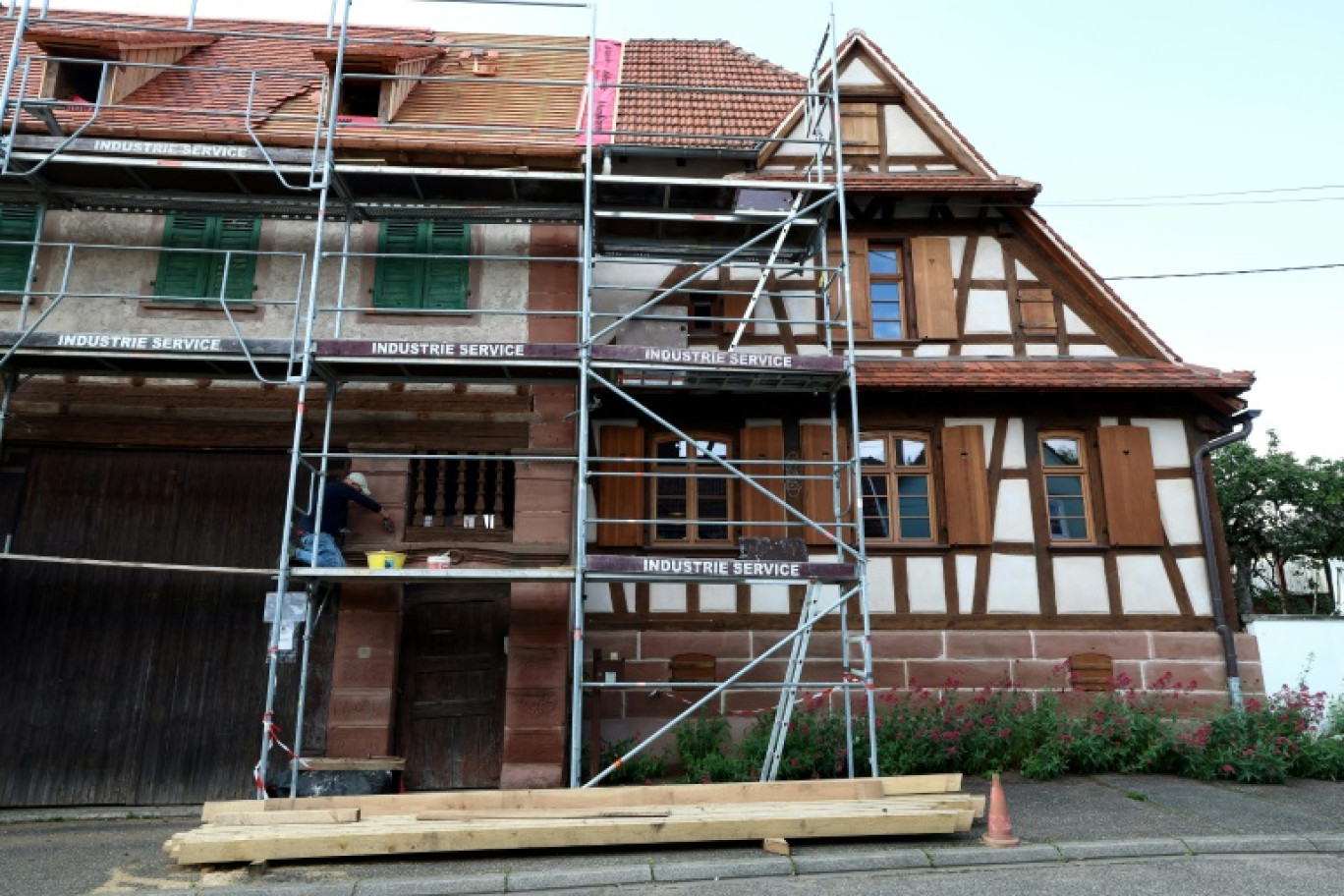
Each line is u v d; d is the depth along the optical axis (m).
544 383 9.18
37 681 8.88
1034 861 6.32
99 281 9.52
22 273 9.45
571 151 9.28
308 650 8.80
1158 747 8.98
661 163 11.79
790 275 11.48
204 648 9.08
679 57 14.02
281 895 5.64
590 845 6.48
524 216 9.80
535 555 9.23
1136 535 10.74
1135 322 11.44
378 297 9.80
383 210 9.59
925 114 12.05
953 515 10.73
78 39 9.62
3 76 10.31
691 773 8.98
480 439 9.48
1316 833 6.76
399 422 9.47
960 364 11.20
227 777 8.83
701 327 11.25
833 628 10.41
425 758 9.06
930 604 10.55
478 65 12.44
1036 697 10.27
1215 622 10.55
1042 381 10.67
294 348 8.18
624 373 9.48
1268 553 19.41
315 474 8.41
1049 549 10.73
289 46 12.54
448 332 9.73
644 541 10.63
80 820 8.33
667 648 10.25
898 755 9.02
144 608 9.12
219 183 9.20
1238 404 10.98
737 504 10.86
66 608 9.05
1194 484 10.98
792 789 7.23
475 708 9.22
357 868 6.18
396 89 10.84
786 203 9.73
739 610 10.44
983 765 9.12
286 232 9.90
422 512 9.42
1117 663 10.41
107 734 8.84
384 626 9.01
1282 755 8.87
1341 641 10.50
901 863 6.21
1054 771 8.86
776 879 5.97
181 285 9.60
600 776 7.49
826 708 9.82
